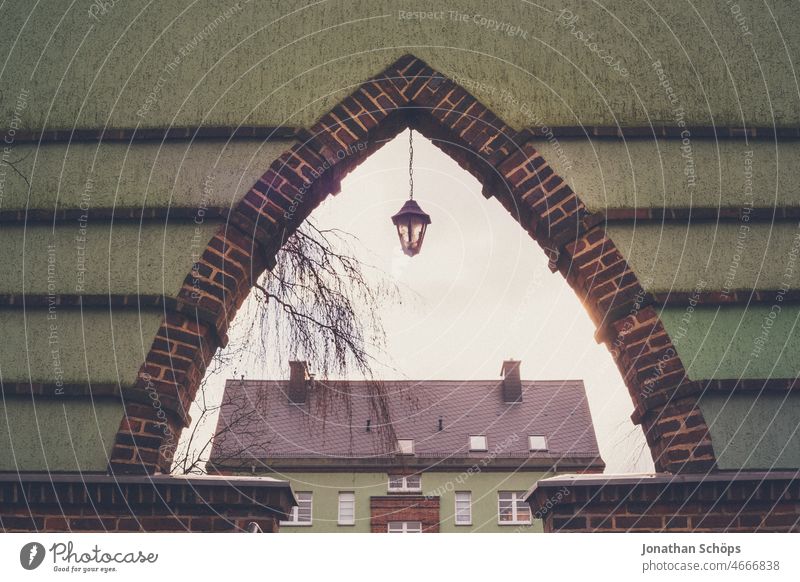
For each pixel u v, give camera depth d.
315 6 6.62
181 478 5.32
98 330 5.80
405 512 26.06
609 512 5.31
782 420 5.55
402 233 7.03
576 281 6.12
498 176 6.24
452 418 28.00
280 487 5.36
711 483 5.27
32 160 6.25
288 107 6.35
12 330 5.80
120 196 6.15
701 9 6.55
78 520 5.29
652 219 6.02
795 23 6.52
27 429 5.58
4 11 6.66
